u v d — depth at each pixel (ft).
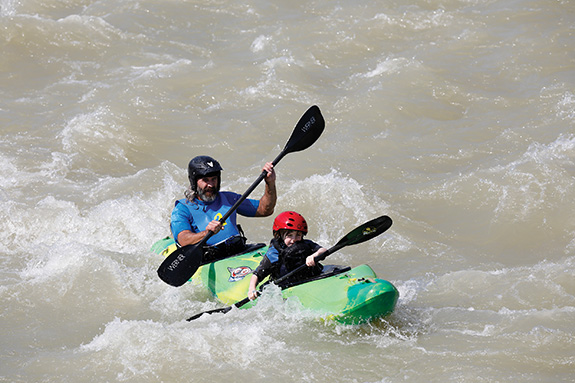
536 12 195.93
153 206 112.88
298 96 155.63
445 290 86.28
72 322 78.59
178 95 157.69
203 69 168.66
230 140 139.23
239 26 198.90
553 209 107.24
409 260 97.91
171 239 100.89
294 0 214.07
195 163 85.20
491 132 137.49
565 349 68.13
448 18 195.52
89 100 153.38
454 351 68.59
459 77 163.12
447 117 146.72
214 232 81.30
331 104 151.64
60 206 111.55
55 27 184.14
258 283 79.36
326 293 73.72
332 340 70.95
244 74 165.78
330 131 140.46
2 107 151.02
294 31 191.01
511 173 115.85
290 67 166.71
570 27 182.60
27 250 100.99
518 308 79.87
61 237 105.70
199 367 66.03
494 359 66.74
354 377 64.49
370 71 166.71
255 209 89.30
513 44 176.96
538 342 69.56
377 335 72.33
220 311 77.61
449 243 103.40
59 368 66.69
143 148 137.80
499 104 149.38
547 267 90.12
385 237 104.12
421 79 159.12
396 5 207.72
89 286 86.38
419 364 66.33
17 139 137.18
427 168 125.29
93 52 180.55
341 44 184.14
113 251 99.09
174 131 142.82
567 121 136.77
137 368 66.03
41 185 120.98
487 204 111.24
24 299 83.05
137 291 86.69
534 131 134.00
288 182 119.03
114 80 165.58
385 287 71.00
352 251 101.81
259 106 152.97
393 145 134.10
